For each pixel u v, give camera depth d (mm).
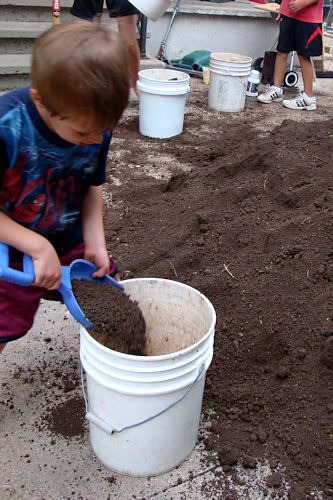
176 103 5078
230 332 2504
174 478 1981
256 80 6871
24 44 6281
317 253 2758
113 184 4141
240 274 2801
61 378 2408
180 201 3697
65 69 1396
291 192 3357
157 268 3020
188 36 7871
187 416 1907
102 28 1521
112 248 3281
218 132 5477
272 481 1938
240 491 1928
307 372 2260
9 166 1721
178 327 2230
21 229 1775
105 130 1540
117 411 1821
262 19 8031
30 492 1902
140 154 4801
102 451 1991
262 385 2297
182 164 4641
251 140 5121
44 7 6488
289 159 3758
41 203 1874
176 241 3221
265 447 2066
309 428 2074
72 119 1490
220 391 2297
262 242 3004
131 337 2027
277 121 5953
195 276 2945
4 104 1650
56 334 2674
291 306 2502
